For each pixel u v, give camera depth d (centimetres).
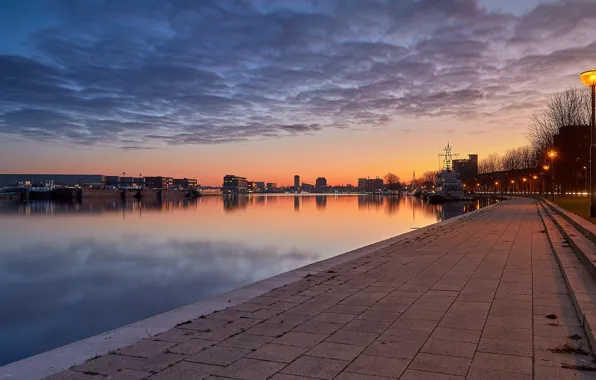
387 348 658
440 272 1263
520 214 3888
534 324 756
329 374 567
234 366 600
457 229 2602
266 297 1009
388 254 1653
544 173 6944
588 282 966
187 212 8769
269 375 568
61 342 1262
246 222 5916
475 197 14450
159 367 602
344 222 5678
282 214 7738
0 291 1964
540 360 596
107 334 759
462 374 557
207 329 771
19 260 2894
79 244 3716
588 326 665
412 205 10894
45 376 588
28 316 1535
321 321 808
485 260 1445
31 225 5734
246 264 2534
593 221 1969
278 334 737
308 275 1274
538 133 7356
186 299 1752
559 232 2105
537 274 1191
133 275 2302
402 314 841
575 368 567
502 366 579
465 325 761
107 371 592
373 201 15612
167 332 759
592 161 2214
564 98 6594
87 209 10281
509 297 949
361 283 1141
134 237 4212
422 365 589
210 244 3534
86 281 2170
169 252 3134
